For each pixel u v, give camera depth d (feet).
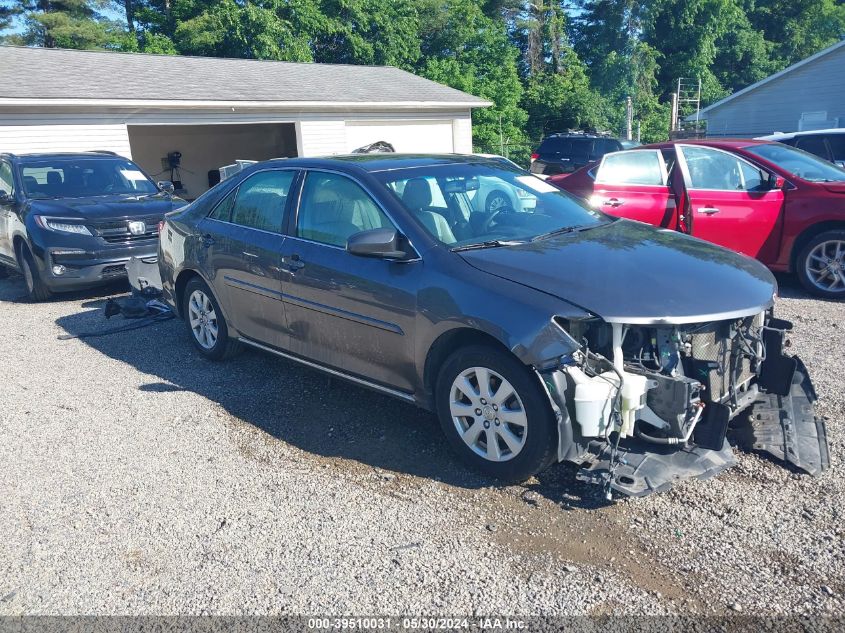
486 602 9.52
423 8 121.70
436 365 13.16
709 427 11.69
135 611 9.69
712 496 11.69
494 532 11.05
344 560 10.55
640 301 11.22
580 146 68.54
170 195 32.83
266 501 12.25
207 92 54.85
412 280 13.06
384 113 66.59
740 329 12.44
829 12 171.01
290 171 16.51
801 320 21.16
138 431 15.30
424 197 14.47
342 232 14.84
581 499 11.83
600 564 10.19
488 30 129.08
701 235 24.72
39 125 45.75
